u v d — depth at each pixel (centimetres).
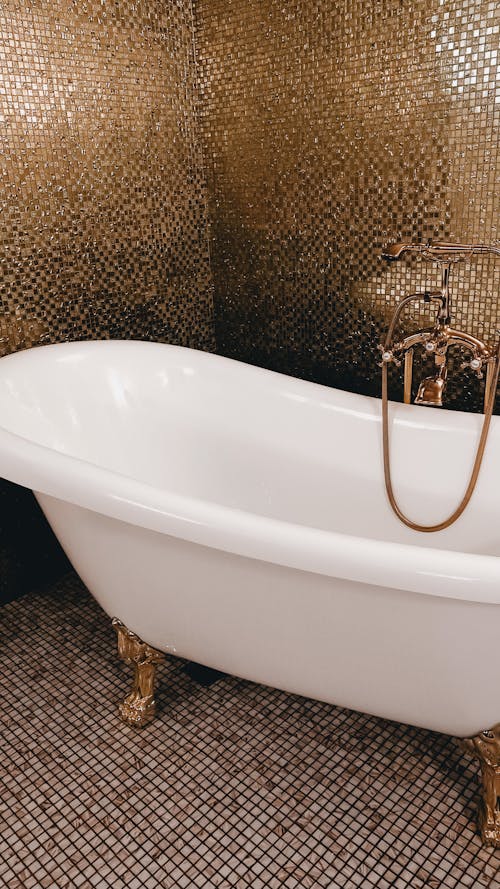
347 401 189
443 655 118
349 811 145
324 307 238
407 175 205
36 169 211
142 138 239
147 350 216
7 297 212
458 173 195
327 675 136
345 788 150
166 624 152
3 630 211
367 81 206
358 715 172
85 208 227
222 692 181
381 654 125
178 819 144
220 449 207
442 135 195
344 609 122
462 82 188
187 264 264
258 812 145
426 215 204
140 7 229
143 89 236
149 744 165
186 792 151
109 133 229
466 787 149
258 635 137
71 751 164
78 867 135
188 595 140
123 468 210
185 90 250
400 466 180
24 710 178
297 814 144
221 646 146
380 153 210
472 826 140
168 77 243
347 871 132
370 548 109
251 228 253
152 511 121
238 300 267
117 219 237
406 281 214
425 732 166
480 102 186
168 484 213
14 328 216
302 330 248
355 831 140
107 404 209
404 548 109
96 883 132
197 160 259
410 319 217
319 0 211
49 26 206
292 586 124
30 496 227
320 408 192
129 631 164
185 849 138
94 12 217
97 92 222
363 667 129
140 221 244
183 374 212
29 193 211
